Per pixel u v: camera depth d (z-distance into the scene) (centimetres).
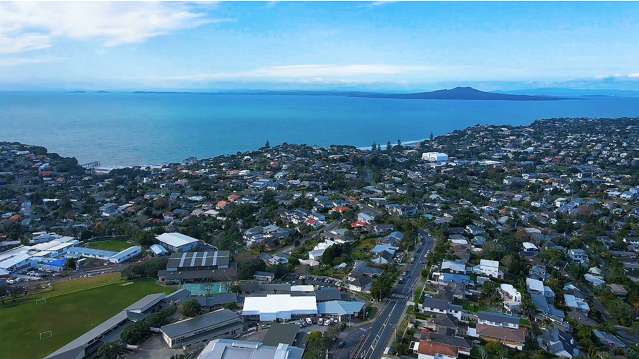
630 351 9512
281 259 14950
